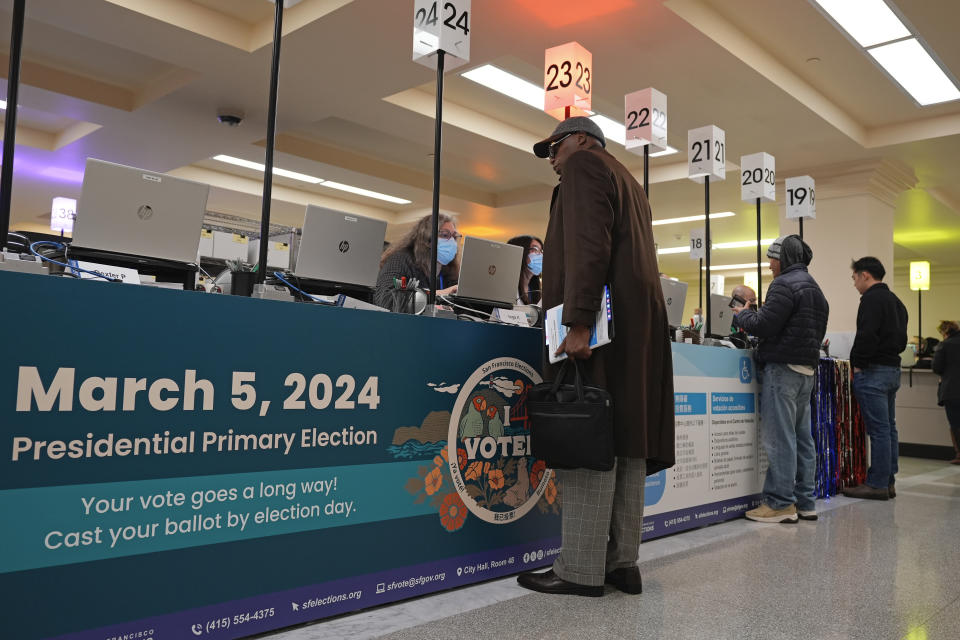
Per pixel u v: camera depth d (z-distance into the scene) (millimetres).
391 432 1975
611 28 5035
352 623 1819
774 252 3682
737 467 3553
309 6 5121
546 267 2186
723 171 4191
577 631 1808
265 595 1682
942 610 2029
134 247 2230
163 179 2246
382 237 2895
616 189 2074
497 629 1808
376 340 1949
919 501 4254
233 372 1641
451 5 2600
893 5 4922
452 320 2168
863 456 4793
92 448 1425
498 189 11047
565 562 2143
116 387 1460
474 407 2221
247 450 1658
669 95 6168
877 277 4410
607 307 1972
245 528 1651
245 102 6777
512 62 6324
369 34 5254
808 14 5215
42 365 1366
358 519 1885
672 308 3998
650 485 2982
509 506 2326
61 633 1374
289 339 1750
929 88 6328
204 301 1600
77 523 1402
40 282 1370
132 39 5426
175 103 6887
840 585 2291
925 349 9516
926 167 7941
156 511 1508
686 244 13180
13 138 1752
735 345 4266
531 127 8133
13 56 1749
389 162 9750
